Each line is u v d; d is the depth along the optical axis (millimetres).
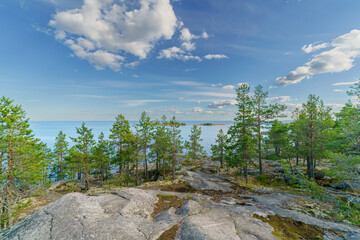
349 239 7023
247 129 23531
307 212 10719
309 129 22656
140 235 6656
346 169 11328
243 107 23609
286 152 27641
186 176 26641
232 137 24219
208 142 115312
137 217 8664
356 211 8766
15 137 16047
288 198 13898
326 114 23234
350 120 12680
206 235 6562
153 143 31422
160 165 36031
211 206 11234
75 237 6121
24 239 6133
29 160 17094
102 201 10320
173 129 28859
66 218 7219
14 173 15391
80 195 9562
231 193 16953
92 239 6008
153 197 12672
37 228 6645
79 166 28141
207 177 26938
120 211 8961
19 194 16391
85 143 27797
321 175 23719
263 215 9492
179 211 10281
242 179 25578
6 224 15484
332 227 8117
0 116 15852
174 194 13992
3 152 15609
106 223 7207
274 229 7891
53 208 7934
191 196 13609
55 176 39562
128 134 28703
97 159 29703
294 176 12180
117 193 12055
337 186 18641
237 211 10016
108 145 33125
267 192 17078
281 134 29656
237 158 22938
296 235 7469
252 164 22734
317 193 10727
